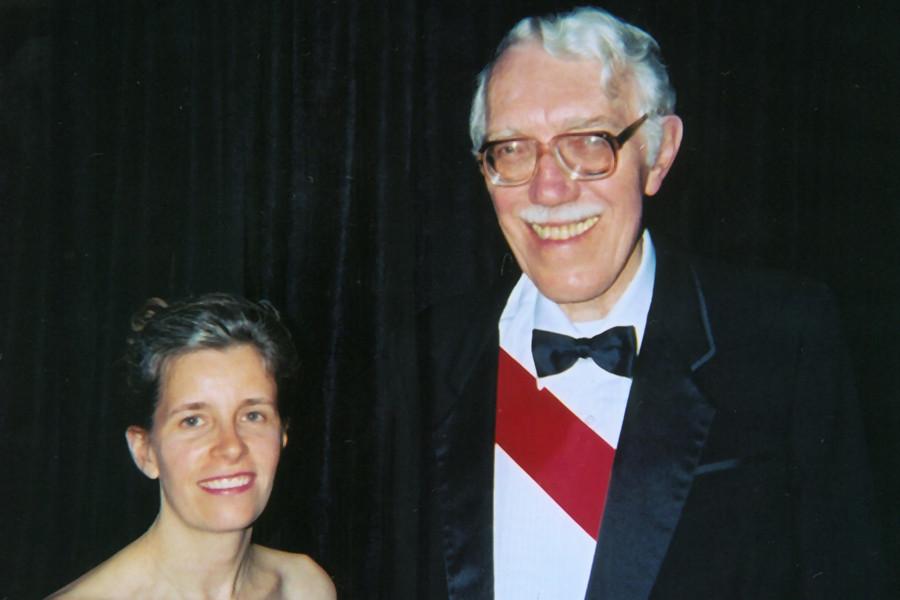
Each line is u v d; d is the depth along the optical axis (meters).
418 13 2.34
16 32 2.54
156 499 2.54
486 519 1.87
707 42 2.25
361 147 2.37
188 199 2.47
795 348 1.80
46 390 2.56
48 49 2.54
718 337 1.82
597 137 1.75
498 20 2.30
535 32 1.80
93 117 2.53
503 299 2.08
